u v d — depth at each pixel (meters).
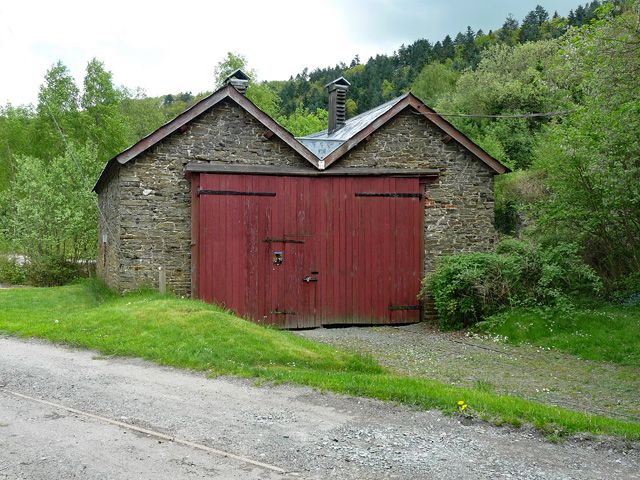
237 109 15.44
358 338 13.81
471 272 14.43
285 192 15.23
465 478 5.03
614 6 11.85
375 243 15.83
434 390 7.65
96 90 40.03
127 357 9.54
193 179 14.79
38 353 9.77
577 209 15.84
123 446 5.65
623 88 11.72
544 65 40.28
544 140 27.09
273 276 15.10
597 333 12.55
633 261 16.03
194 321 11.24
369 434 6.09
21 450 5.52
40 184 24.80
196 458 5.38
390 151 16.45
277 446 5.71
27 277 24.19
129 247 14.59
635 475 5.18
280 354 9.85
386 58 90.06
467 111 40.62
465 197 16.84
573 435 6.13
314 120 47.34
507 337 13.40
